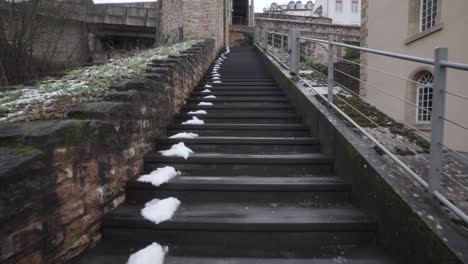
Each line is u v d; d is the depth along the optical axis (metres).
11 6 6.06
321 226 2.39
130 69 4.80
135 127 3.16
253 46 16.67
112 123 2.65
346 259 2.21
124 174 2.88
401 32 8.16
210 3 12.84
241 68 9.62
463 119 6.24
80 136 2.19
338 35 21.77
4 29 5.98
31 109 2.96
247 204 2.82
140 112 3.29
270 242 2.40
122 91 3.30
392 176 2.36
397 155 2.68
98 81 4.11
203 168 3.35
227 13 19.91
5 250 1.55
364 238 2.43
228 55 13.41
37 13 6.53
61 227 1.99
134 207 2.71
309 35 21.59
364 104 4.14
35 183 1.76
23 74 6.20
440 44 6.80
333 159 3.32
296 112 5.16
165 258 2.24
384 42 8.93
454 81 6.41
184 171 3.36
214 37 12.87
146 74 4.06
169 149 3.79
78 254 2.16
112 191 2.64
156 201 2.80
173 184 2.89
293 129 4.32
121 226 2.46
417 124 7.56
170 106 4.54
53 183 1.91
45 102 3.22
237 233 2.41
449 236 1.78
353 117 3.59
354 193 2.81
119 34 15.48
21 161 1.66
